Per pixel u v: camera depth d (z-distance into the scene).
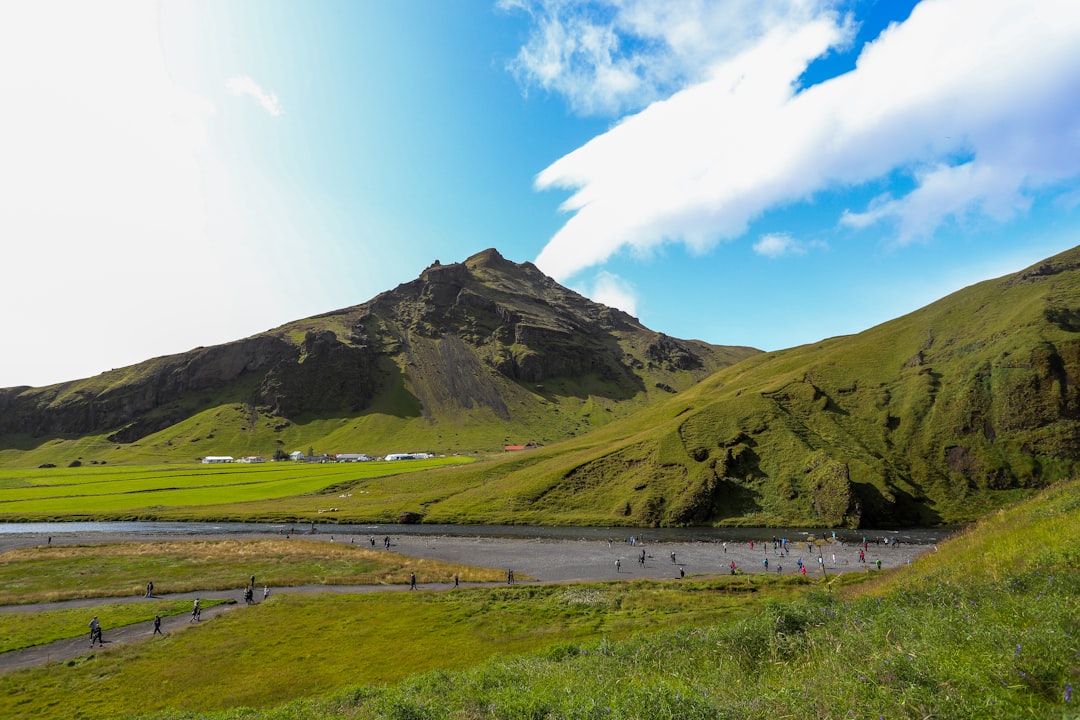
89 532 113.06
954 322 162.12
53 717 32.31
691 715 9.12
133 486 172.12
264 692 34.78
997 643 8.84
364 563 80.88
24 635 47.81
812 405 146.62
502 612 52.97
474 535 109.38
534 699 11.73
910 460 123.69
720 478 123.31
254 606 56.97
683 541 97.94
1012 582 13.62
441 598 59.72
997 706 6.81
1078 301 139.50
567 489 136.25
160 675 38.50
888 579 28.48
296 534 110.81
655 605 53.56
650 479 129.12
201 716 24.39
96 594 63.44
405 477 172.75
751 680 12.48
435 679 19.20
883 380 150.12
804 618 16.59
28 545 96.94
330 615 53.28
